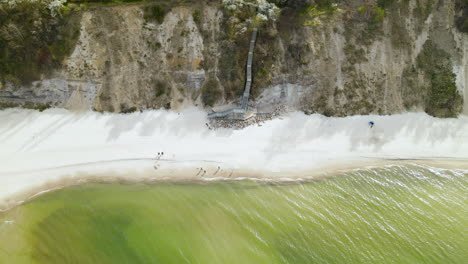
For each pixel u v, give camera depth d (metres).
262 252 32.62
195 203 36.16
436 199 37.81
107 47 39.94
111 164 38.50
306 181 38.91
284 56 42.28
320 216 35.81
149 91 41.53
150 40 40.31
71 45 39.12
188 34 40.50
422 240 34.03
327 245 33.47
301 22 41.66
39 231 33.88
